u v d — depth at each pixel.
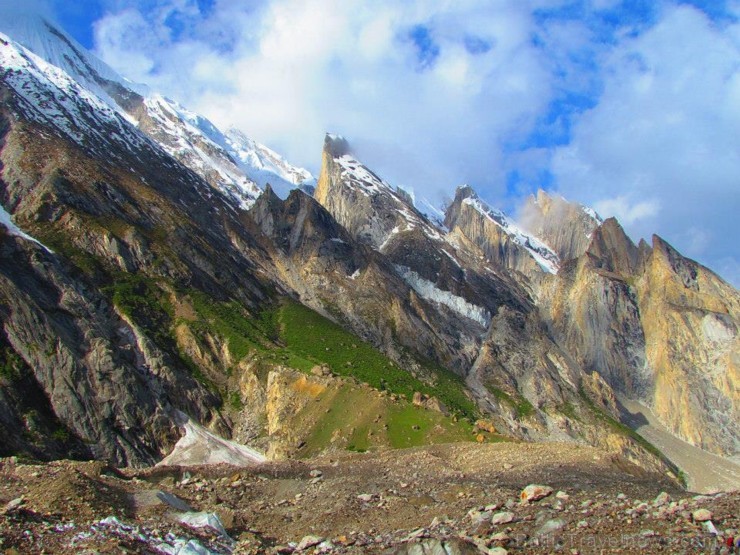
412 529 37.44
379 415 115.56
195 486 54.50
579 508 35.12
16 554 27.17
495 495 44.31
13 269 124.25
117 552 28.38
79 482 38.56
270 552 33.78
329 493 51.72
